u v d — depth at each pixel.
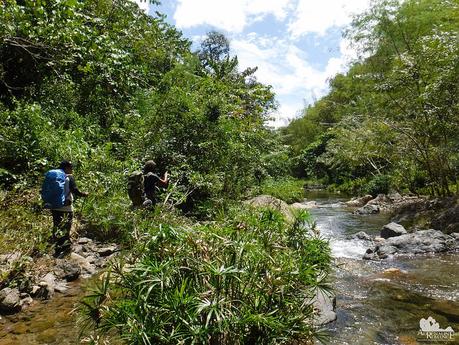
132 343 2.63
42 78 11.12
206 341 2.66
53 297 4.81
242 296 2.95
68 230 6.35
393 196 18.27
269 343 2.86
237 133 11.66
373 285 5.81
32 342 3.64
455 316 4.54
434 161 13.14
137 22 11.84
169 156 10.28
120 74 9.83
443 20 12.70
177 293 2.63
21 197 6.94
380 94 14.10
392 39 13.95
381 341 3.89
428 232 8.80
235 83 15.13
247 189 12.64
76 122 10.32
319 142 40.16
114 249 6.63
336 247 8.95
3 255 5.25
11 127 8.20
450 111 11.21
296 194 21.58
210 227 3.54
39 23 7.47
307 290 3.36
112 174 8.45
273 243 3.51
